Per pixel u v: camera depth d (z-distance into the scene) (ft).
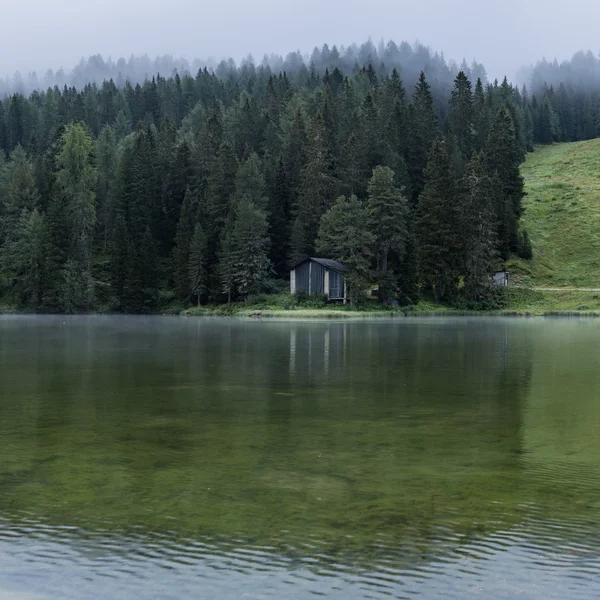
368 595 26.25
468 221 321.32
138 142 414.62
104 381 81.97
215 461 44.42
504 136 422.00
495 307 314.55
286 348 127.13
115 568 28.37
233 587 26.84
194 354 115.34
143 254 345.51
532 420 58.23
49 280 336.70
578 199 451.94
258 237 325.01
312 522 33.12
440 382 81.41
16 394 71.97
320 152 373.81
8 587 26.89
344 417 59.47
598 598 26.03
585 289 338.34
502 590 26.58
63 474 41.29
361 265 296.92
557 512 34.55
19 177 390.83
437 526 32.65
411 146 422.00
